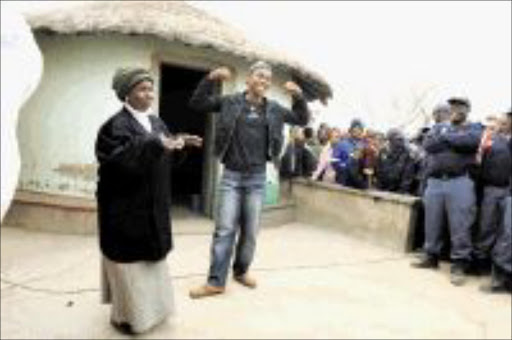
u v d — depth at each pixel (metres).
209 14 8.70
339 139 8.92
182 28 7.04
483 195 5.80
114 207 3.43
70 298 4.41
